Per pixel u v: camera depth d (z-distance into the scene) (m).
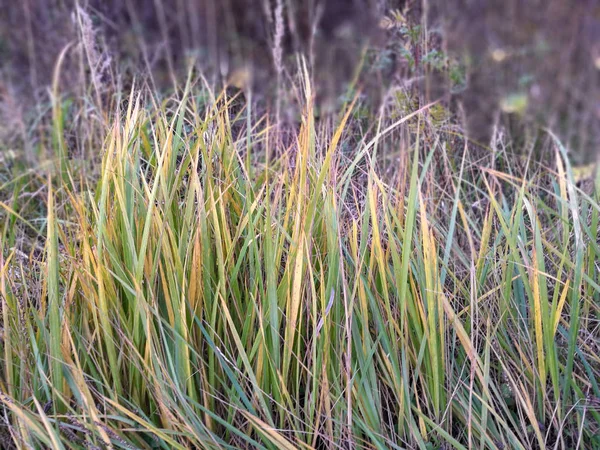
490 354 0.93
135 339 0.82
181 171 0.91
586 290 0.95
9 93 1.74
